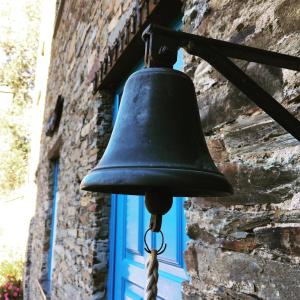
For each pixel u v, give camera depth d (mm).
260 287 910
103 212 2271
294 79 896
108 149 774
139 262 1890
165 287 1656
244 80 722
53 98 4941
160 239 1743
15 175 11680
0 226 10117
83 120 2787
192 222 1191
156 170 671
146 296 726
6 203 10523
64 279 2963
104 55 2395
